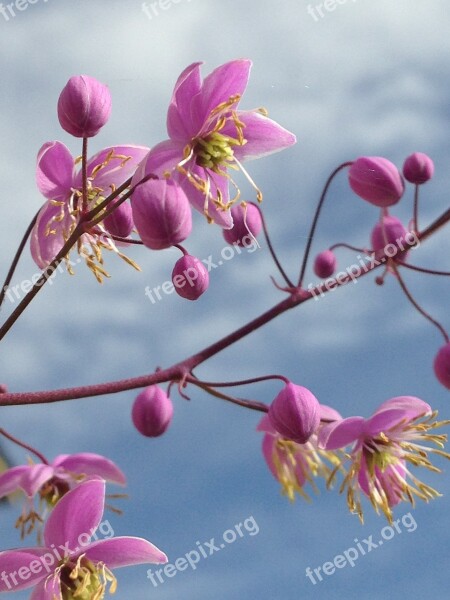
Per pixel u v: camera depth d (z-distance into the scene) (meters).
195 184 0.17
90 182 0.18
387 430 0.20
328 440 0.20
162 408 0.20
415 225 0.20
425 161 0.20
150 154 0.17
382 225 0.20
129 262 0.17
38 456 0.19
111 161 0.18
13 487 0.19
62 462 0.20
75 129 0.17
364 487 0.20
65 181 0.18
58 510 0.17
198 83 0.17
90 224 0.17
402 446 0.20
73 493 0.17
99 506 0.17
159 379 0.18
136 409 0.20
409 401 0.20
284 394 0.18
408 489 0.20
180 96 0.17
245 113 0.18
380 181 0.19
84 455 0.20
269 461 0.21
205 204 0.17
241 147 0.18
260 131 0.18
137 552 0.17
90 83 0.17
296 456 0.21
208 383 0.19
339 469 0.20
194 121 0.17
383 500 0.20
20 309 0.17
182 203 0.16
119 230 0.18
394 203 0.20
